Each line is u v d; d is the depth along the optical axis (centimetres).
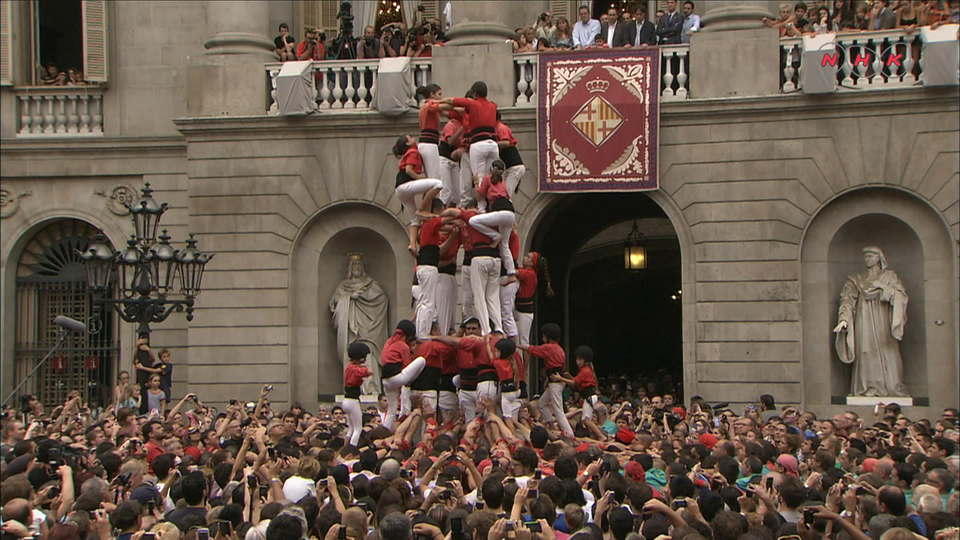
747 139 2680
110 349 3045
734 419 2112
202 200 2867
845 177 2642
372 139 2827
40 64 3222
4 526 1018
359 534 995
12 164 3081
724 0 2720
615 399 2978
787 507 1180
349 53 2928
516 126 2767
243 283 2850
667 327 3981
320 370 2873
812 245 2675
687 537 956
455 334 1875
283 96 2805
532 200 2762
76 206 3086
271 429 1759
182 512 1160
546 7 3111
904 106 2616
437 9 3188
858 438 1831
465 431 1808
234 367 2838
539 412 1962
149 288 2159
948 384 2605
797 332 2647
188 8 3102
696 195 2698
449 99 1880
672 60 2761
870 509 1131
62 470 1257
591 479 1289
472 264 1844
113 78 3116
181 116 3072
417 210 1873
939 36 2569
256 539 1002
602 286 3934
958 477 1526
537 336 3009
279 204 2848
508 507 1131
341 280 2894
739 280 2677
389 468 1264
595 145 2709
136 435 1747
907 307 2653
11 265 3083
